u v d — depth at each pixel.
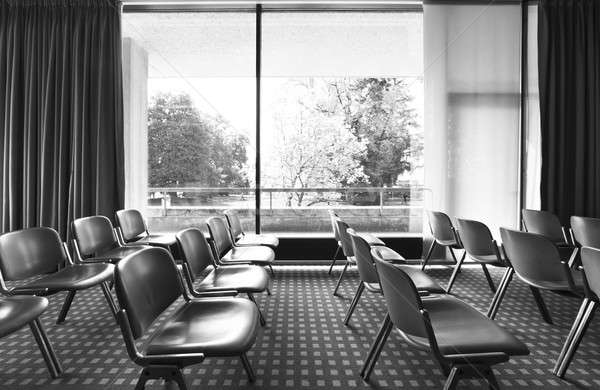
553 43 4.07
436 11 4.12
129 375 1.88
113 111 4.04
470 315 1.62
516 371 1.90
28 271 2.18
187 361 1.28
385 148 4.64
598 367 1.93
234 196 4.59
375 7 4.29
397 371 1.92
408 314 1.32
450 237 3.31
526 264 2.16
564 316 2.66
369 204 4.63
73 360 2.04
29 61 3.99
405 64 4.58
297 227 4.59
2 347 2.18
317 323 2.55
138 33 4.43
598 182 4.10
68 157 4.02
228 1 4.16
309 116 4.68
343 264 4.23
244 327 1.52
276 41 4.60
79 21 3.98
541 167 4.11
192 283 2.00
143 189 4.55
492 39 4.11
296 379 1.85
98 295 3.16
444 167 4.14
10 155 3.97
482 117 4.13
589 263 1.72
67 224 3.99
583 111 4.10
